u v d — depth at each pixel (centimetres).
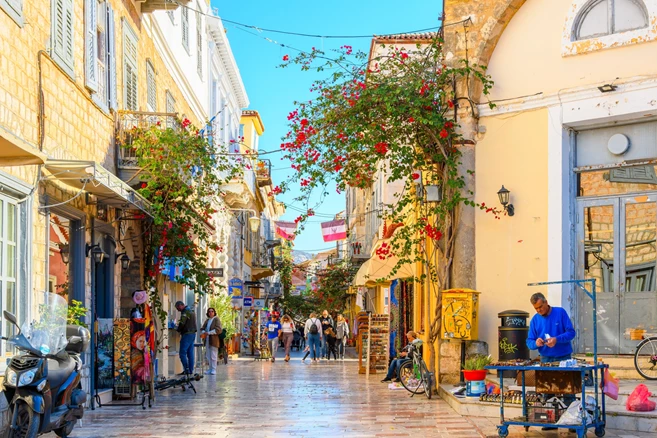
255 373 2234
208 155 1602
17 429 847
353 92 1420
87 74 1331
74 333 998
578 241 1352
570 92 1343
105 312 1488
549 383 959
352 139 1409
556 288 1336
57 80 1190
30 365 859
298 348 4753
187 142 1553
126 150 1539
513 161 1398
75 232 1317
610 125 1335
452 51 1447
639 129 1311
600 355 1293
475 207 1427
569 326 987
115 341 1387
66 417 946
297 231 1471
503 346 1312
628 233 1309
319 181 1452
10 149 866
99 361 1395
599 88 1303
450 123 1405
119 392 1391
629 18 1310
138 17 1727
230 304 3034
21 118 1041
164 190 1552
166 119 1591
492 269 1403
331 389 1669
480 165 1424
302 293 6875
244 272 4206
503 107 1412
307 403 1386
